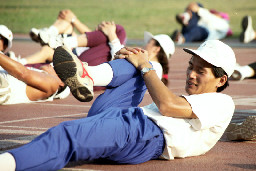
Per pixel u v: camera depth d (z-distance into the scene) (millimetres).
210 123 5629
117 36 13211
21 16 41062
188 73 5891
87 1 62656
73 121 5035
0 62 9555
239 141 7293
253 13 46875
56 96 11375
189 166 5676
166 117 5633
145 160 5633
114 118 5234
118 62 5895
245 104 10906
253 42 29031
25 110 9727
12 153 4562
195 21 29344
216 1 56469
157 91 5570
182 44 28250
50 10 47469
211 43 5797
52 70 10922
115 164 5637
